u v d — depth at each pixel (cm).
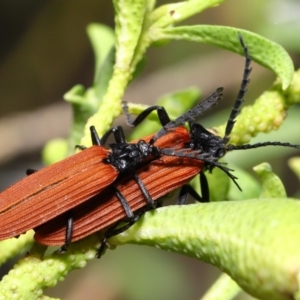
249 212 9
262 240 9
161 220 10
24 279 10
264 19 15
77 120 12
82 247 10
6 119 19
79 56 21
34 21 21
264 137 13
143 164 11
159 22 11
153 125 12
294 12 14
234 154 13
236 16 18
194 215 10
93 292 19
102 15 21
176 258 20
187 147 11
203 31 10
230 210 9
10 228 11
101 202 11
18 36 21
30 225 11
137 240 10
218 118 14
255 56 10
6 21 21
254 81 18
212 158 11
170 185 11
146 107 11
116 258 19
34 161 19
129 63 11
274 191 10
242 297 15
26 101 21
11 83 21
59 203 11
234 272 9
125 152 11
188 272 20
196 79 20
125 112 11
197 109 11
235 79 20
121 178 11
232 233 9
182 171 11
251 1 17
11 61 21
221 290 10
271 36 14
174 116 12
